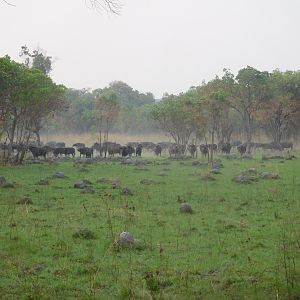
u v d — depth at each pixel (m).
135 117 86.38
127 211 16.92
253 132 70.69
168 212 17.03
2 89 35.16
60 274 9.90
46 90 38.31
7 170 32.50
